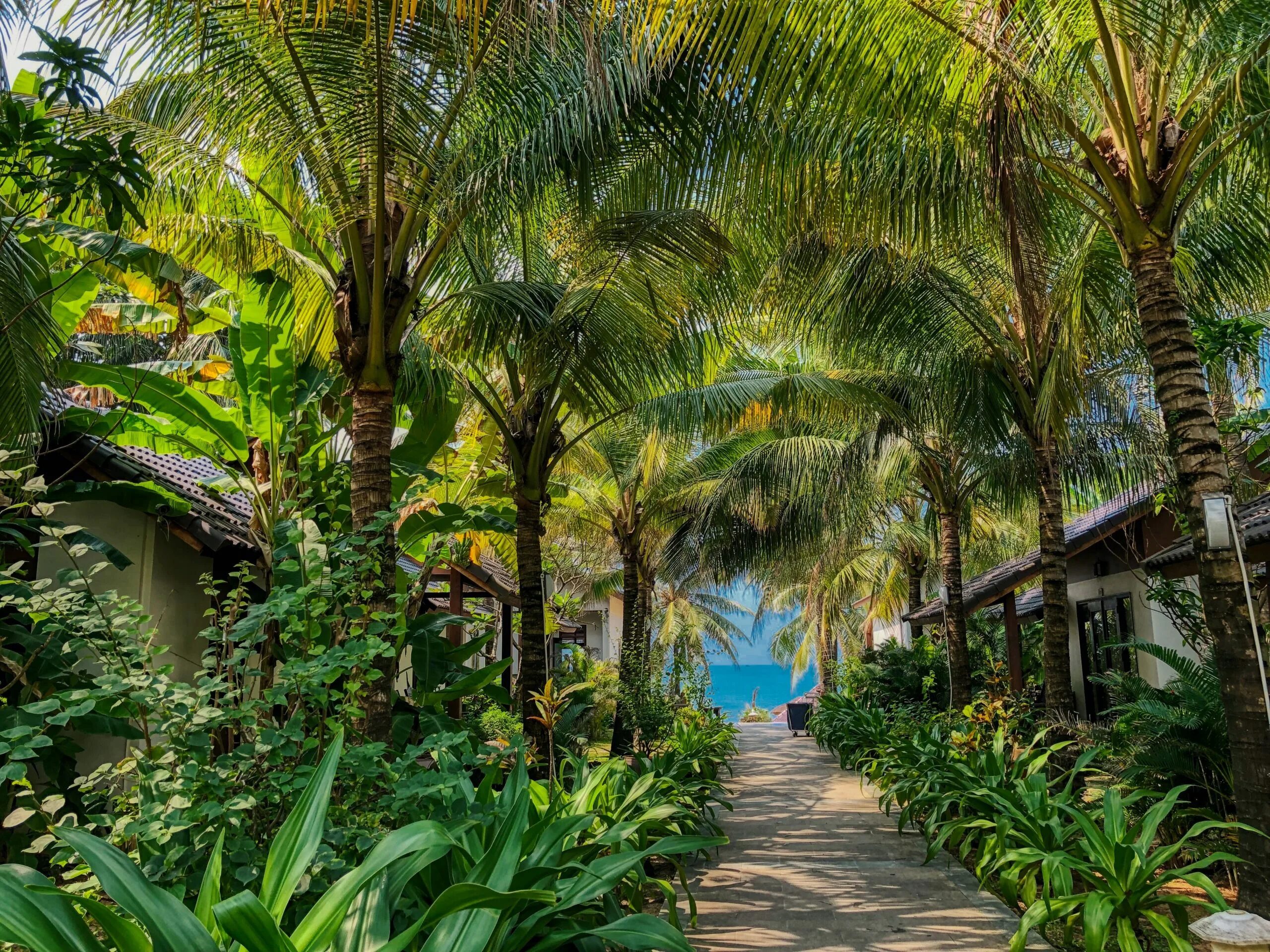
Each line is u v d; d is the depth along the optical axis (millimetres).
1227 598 4922
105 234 5887
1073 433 10562
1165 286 5262
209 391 8242
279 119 5410
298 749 3717
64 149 3994
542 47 5332
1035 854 5320
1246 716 4848
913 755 9180
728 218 6633
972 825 6578
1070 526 15711
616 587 28594
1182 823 6965
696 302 7941
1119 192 5312
